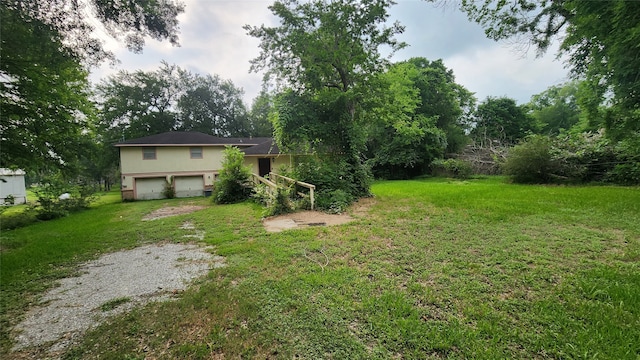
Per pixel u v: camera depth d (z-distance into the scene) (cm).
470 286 279
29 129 770
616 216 525
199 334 222
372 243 442
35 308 284
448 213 638
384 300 255
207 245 493
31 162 845
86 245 533
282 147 980
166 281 339
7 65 610
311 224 614
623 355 171
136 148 1695
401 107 1850
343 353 189
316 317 234
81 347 215
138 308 272
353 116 1027
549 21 679
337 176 940
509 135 2391
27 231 764
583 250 366
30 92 701
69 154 943
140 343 215
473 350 185
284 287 294
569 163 1166
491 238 437
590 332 195
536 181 1261
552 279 287
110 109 2550
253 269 355
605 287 258
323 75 981
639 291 246
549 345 185
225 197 1159
